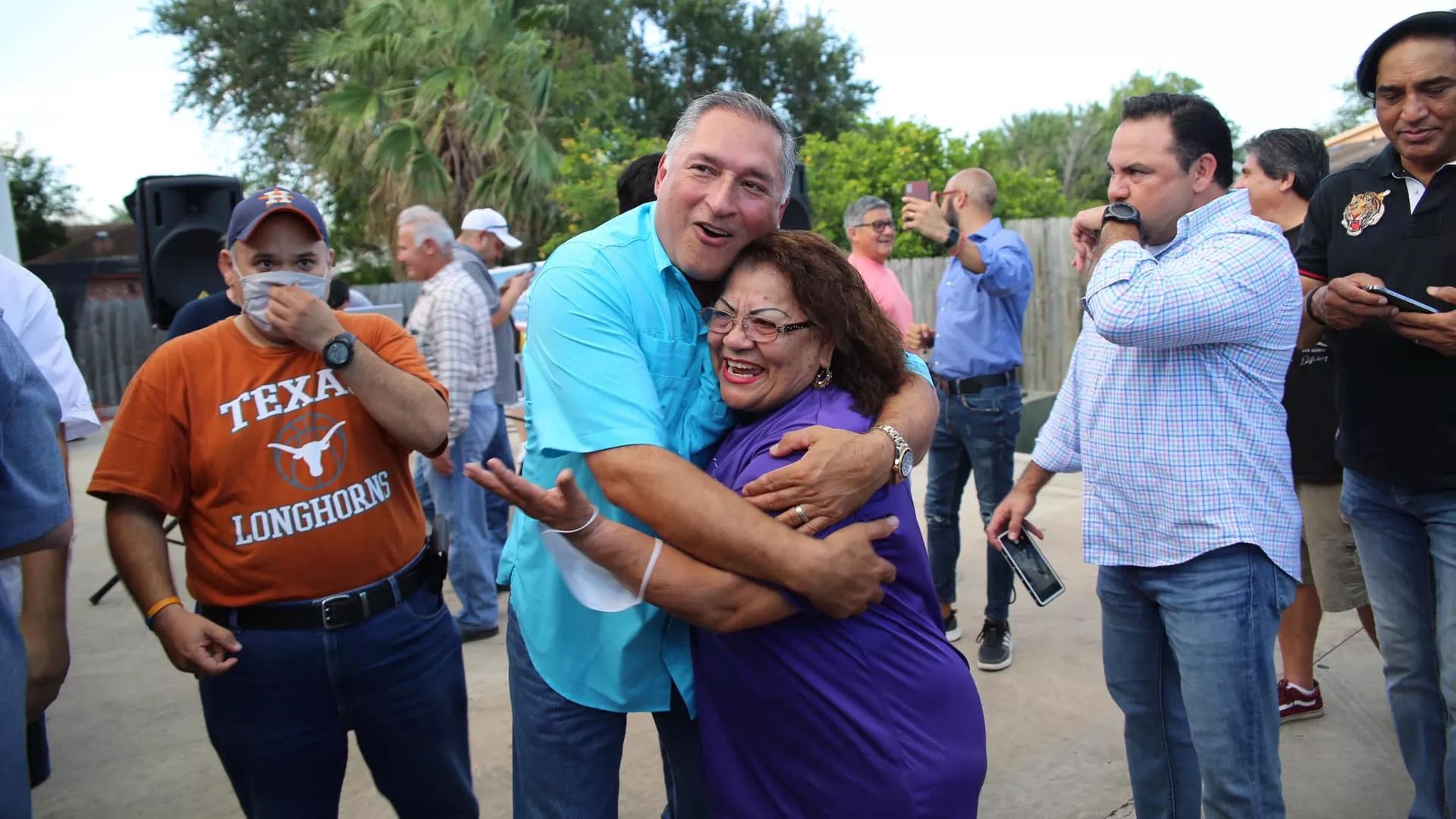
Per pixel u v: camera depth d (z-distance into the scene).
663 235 1.79
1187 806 2.43
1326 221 2.65
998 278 3.80
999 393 3.92
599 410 1.66
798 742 1.73
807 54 26.16
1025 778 3.10
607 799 2.01
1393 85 2.29
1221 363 2.13
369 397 2.01
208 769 3.37
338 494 2.04
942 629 1.85
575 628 1.89
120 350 13.24
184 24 23.36
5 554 1.67
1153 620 2.36
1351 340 2.48
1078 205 20.48
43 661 2.00
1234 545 2.12
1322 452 3.08
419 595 2.17
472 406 4.28
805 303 1.71
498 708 3.72
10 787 1.60
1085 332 2.45
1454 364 2.28
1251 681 2.14
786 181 1.79
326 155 17.38
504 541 5.17
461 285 4.20
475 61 16.53
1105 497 2.29
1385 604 2.53
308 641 2.03
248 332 2.07
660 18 26.06
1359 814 2.81
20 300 2.48
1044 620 4.36
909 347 4.39
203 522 2.02
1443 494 2.33
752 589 1.62
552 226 16.36
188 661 1.94
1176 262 2.14
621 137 15.38
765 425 1.75
